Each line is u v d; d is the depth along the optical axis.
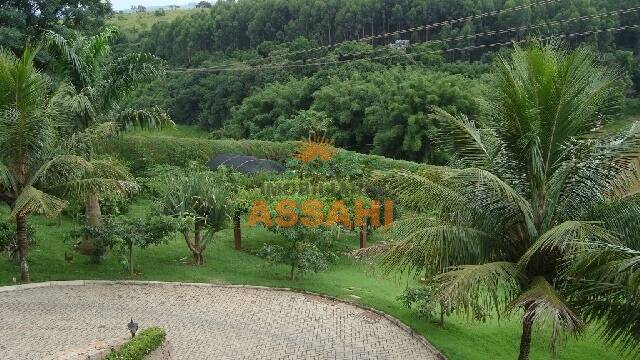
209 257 16.72
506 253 8.52
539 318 6.71
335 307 13.63
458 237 8.05
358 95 35.97
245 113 40.88
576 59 7.84
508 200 8.27
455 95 31.34
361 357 10.80
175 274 14.95
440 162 31.94
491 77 8.50
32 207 11.30
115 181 12.91
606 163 8.09
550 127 8.06
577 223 7.06
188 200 15.61
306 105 40.09
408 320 13.03
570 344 12.70
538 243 7.19
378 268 8.80
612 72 8.10
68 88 13.33
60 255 15.18
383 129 33.94
